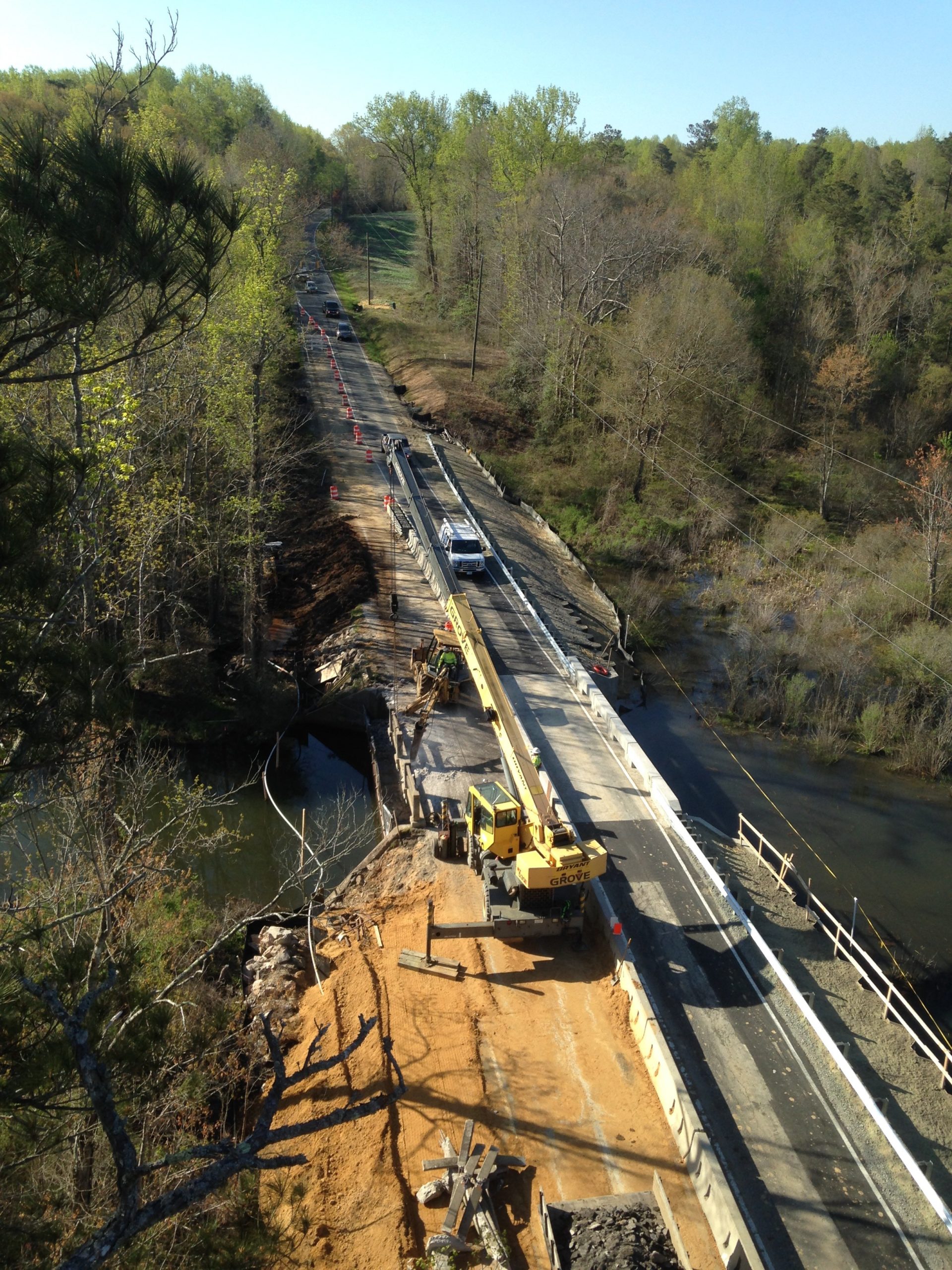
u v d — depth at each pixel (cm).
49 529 948
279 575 4378
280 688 3344
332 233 11250
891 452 6294
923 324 7012
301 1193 1178
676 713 3666
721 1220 1375
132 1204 628
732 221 8044
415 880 2275
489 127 8150
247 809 2930
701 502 5556
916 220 7800
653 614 4550
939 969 2309
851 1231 1405
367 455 5712
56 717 927
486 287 8269
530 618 3850
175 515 3047
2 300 845
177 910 1969
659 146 12131
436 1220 1405
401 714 3002
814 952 2222
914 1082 1847
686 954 2003
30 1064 784
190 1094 1088
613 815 2527
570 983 1930
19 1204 872
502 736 2117
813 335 6731
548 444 6444
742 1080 1677
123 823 1619
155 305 1171
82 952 893
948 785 3206
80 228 838
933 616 4147
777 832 2884
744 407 6028
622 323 6197
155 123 3322
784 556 5128
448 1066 1691
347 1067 1694
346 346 8269
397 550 4391
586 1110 1620
